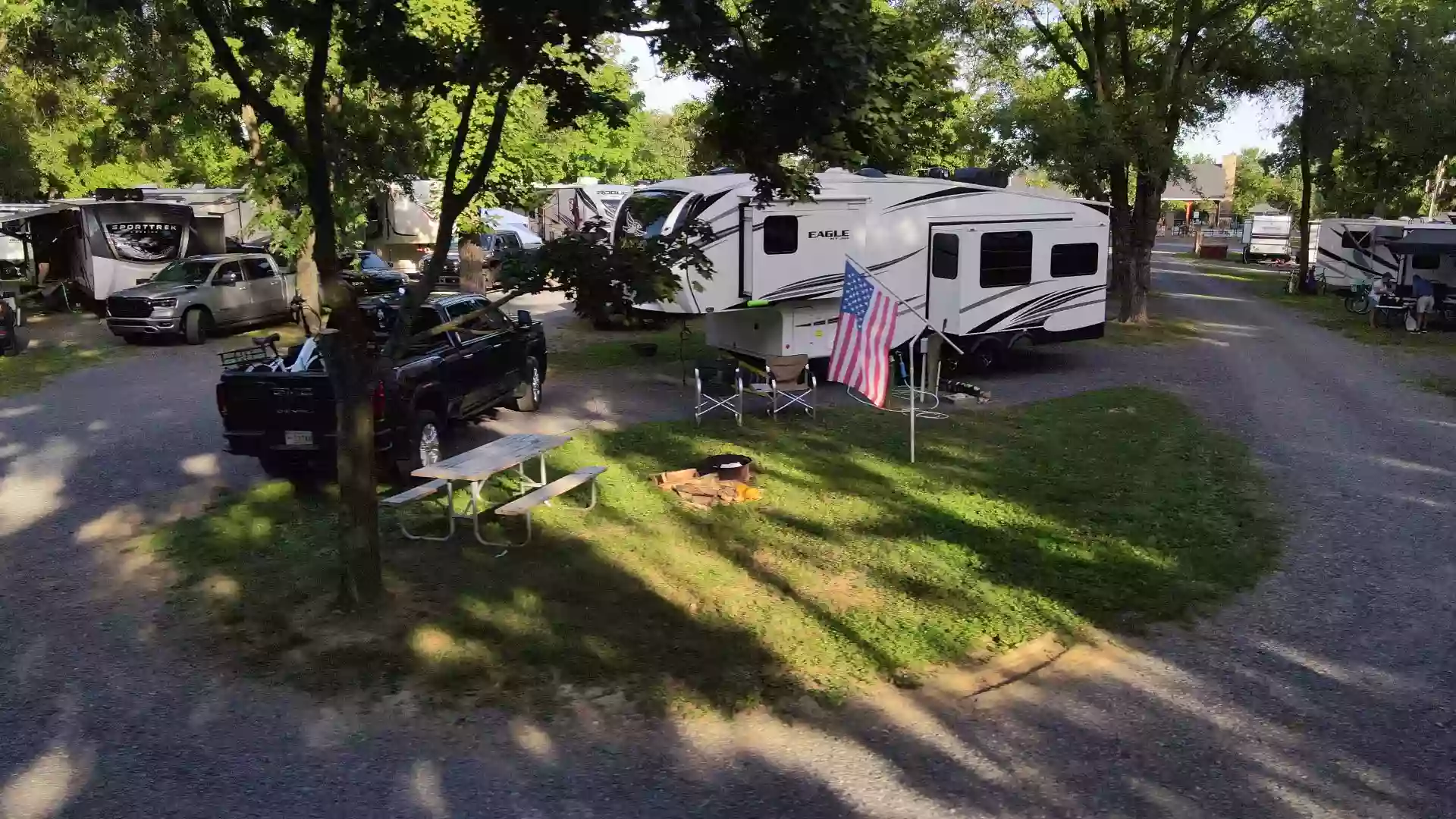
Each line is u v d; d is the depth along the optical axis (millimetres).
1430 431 12586
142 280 22469
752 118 6910
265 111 6203
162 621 6844
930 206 15688
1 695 5898
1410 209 44062
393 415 9578
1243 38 23625
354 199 11453
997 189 16391
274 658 6285
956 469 10656
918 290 15844
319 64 6172
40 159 34125
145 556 8023
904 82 7355
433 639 6508
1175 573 7809
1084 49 25000
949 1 21734
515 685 5965
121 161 37250
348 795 4918
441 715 5660
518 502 8234
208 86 14391
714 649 6441
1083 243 17328
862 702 5848
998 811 4781
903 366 15648
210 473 10383
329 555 7953
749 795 4934
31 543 8375
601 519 8938
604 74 19969
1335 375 16875
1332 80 25484
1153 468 10727
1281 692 5965
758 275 14094
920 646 6527
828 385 15594
